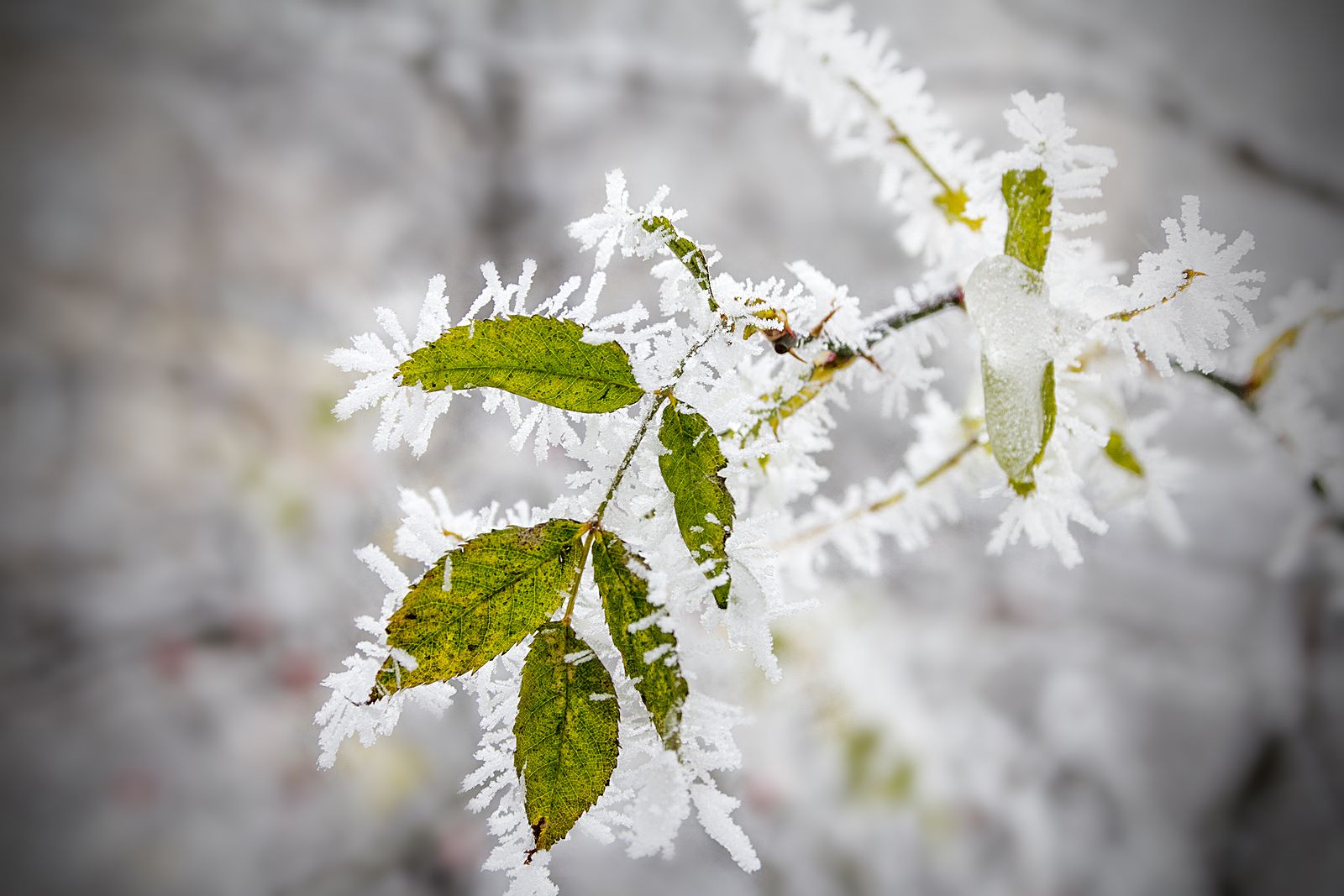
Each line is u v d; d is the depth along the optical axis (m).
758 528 0.25
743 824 0.62
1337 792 0.69
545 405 0.25
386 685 0.24
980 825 0.65
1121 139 0.78
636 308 0.25
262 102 0.90
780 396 0.28
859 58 0.31
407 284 0.84
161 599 0.77
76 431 0.82
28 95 0.88
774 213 0.85
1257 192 0.75
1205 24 0.79
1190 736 0.72
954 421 0.34
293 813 0.71
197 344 0.84
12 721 0.75
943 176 0.31
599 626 0.25
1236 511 0.72
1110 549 0.74
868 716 0.63
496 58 0.93
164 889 0.71
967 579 0.70
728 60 0.91
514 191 0.89
